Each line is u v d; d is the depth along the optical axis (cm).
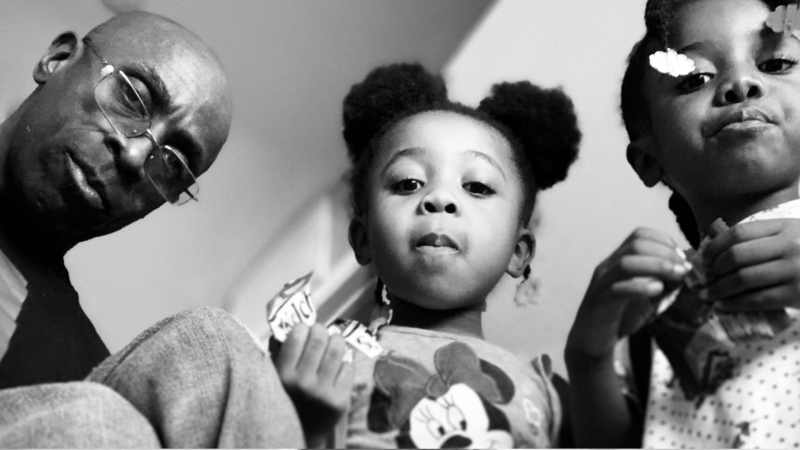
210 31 222
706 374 142
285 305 146
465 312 164
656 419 143
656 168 171
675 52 162
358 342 153
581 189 200
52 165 190
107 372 146
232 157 222
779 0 161
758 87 155
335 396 140
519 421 149
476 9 216
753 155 153
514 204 167
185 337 145
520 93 180
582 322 138
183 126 194
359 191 175
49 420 131
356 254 174
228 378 139
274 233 218
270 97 223
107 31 201
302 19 221
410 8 220
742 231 140
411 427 148
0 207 193
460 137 168
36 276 191
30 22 220
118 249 220
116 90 194
